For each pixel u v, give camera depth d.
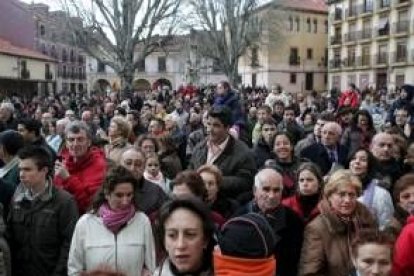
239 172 5.15
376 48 51.47
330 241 3.67
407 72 47.53
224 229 2.04
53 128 9.37
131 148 4.82
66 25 25.86
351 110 8.23
